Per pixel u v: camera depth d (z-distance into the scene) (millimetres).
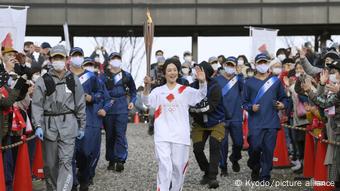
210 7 20609
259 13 20562
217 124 9008
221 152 9961
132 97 10719
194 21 20594
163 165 7309
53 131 7566
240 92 10352
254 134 9352
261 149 9375
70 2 20562
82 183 8742
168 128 7465
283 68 11836
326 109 7828
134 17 20641
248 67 13414
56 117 7605
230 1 20578
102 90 9312
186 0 20609
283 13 20531
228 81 10281
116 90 10500
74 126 7672
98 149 9234
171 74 7582
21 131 8211
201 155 9148
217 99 8805
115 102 10477
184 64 12047
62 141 7582
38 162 9656
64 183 7531
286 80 11617
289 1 20500
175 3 20594
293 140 10969
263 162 9352
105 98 9398
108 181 9672
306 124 10031
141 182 9578
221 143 9211
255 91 9430
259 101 9352
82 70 9188
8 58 7656
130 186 9258
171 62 7617
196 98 7559
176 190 7555
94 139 8883
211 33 22172
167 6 20609
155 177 10000
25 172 8180
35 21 20516
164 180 7309
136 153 12859
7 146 7586
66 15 20578
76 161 8758
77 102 7746
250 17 20594
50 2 20547
